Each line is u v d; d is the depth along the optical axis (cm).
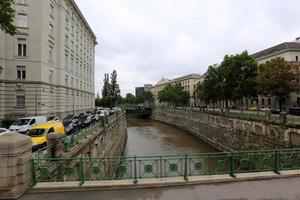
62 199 689
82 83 5206
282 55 5178
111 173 905
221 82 3931
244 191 747
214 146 3591
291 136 2003
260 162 942
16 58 2978
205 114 4184
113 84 9638
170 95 8631
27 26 3020
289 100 4841
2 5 1753
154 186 786
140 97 13138
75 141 1330
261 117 2578
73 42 4406
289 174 888
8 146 704
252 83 3403
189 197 702
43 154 951
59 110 3619
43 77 3117
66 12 3953
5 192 692
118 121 3488
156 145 3653
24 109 3002
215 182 825
